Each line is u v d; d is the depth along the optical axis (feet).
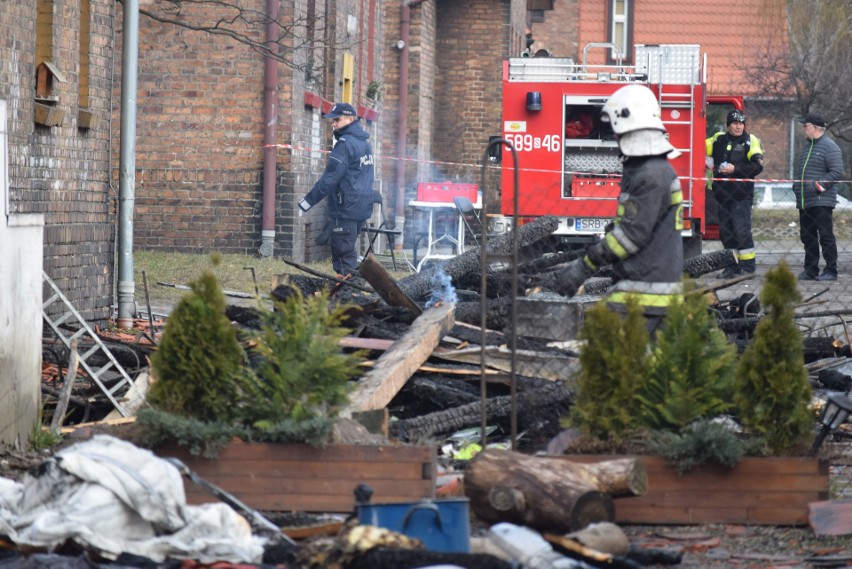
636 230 92.17
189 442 76.28
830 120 455.63
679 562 70.49
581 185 203.51
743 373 80.33
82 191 152.46
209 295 78.79
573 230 204.13
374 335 118.42
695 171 204.64
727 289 196.03
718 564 71.41
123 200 159.74
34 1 134.10
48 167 140.97
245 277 207.72
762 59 477.36
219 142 245.86
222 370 78.23
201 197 246.27
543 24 612.70
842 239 344.28
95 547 63.10
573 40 611.88
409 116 369.50
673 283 93.50
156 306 176.14
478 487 72.84
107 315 159.94
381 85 347.36
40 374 99.25
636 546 74.02
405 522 64.69
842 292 201.77
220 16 244.42
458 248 265.54
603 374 80.12
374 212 335.67
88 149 153.89
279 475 77.00
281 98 246.68
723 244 224.94
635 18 606.96
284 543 66.18
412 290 137.08
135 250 246.47
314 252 270.87
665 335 81.82
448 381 107.86
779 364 79.36
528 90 206.80
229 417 78.89
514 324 85.46
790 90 467.93
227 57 244.83
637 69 205.87
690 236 206.80
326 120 290.15
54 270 143.64
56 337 118.01
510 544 63.41
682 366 80.89
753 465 78.89
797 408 79.56
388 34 363.76
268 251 246.27
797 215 364.17
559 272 147.02
